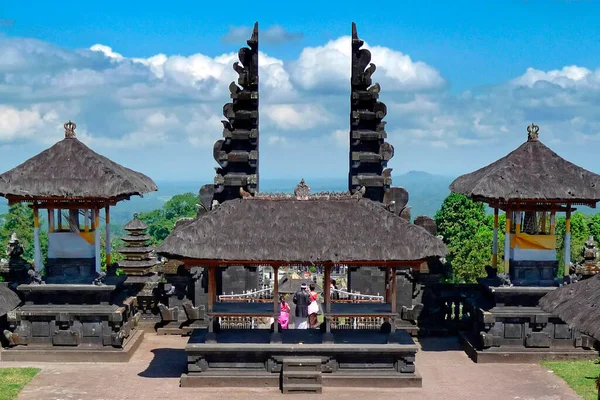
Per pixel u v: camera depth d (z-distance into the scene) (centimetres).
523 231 2605
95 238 2505
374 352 2239
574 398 2109
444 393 2172
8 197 2392
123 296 2719
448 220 6856
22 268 2758
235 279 2952
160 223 9612
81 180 2364
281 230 2230
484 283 2628
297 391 2175
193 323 2875
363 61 2922
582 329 1758
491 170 2530
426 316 2903
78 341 2506
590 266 2648
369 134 2900
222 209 2300
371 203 2327
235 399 2119
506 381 2283
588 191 2386
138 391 2184
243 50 2900
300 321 2589
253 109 2917
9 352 2478
